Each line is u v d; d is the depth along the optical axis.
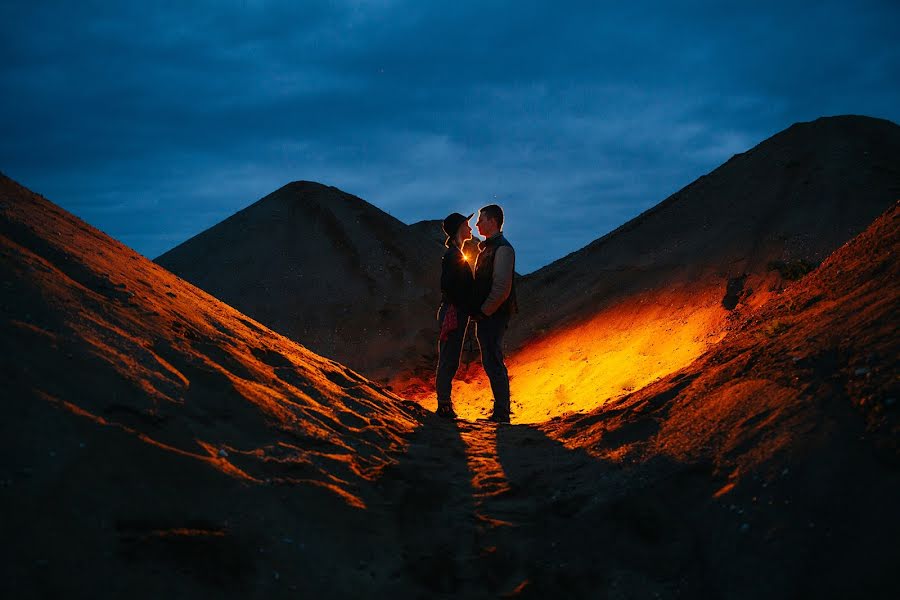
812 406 3.68
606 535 3.52
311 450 3.99
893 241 4.84
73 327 3.56
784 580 2.85
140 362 3.67
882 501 2.90
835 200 10.64
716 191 13.76
